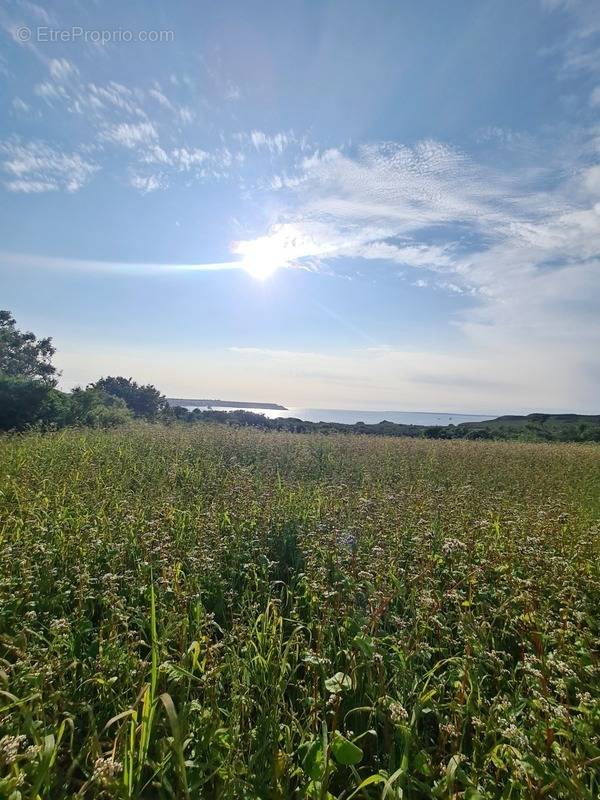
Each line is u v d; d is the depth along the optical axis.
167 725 2.20
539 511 5.11
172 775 1.98
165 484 6.50
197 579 3.45
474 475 8.94
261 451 10.41
